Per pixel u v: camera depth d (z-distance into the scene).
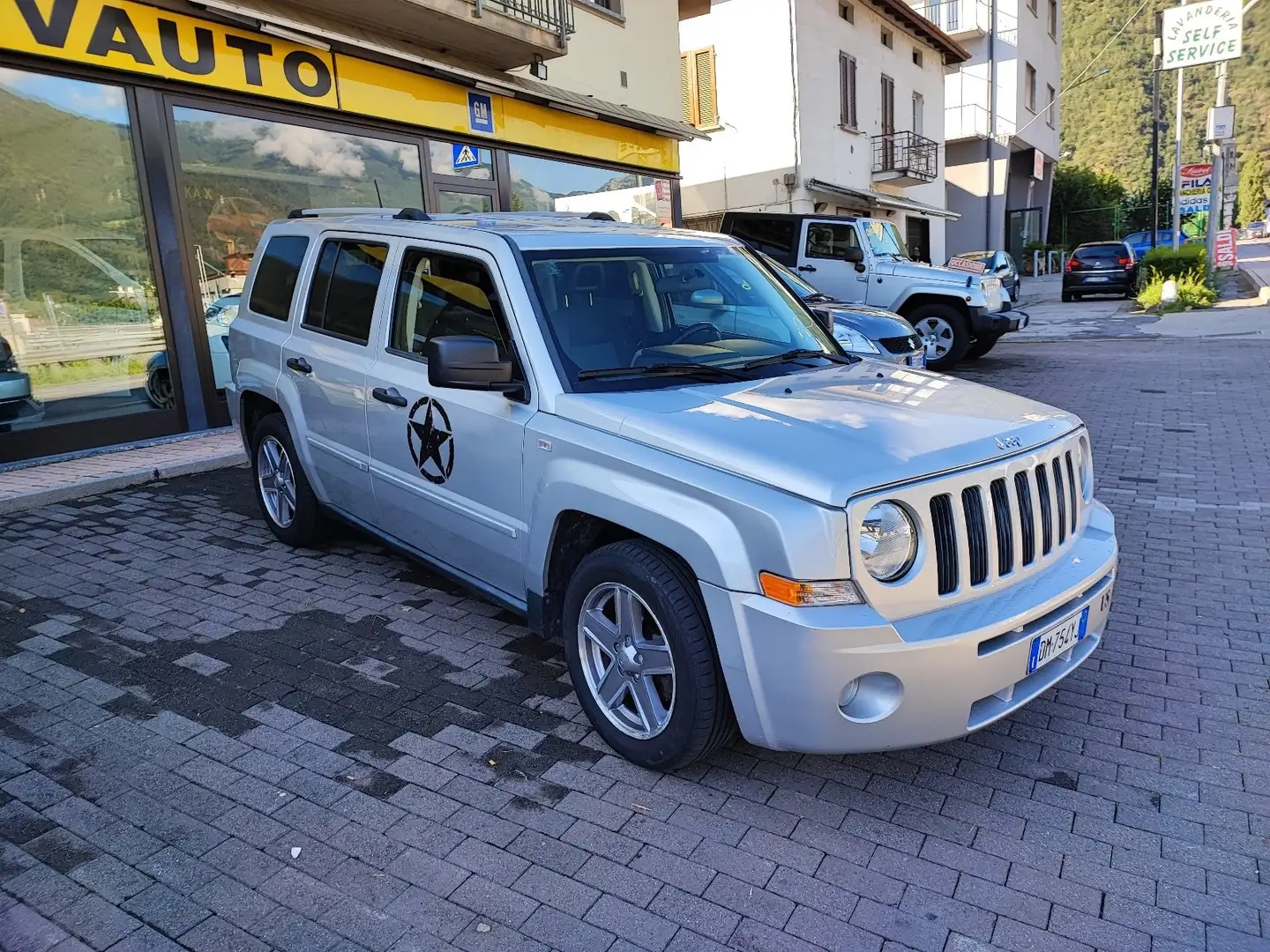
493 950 2.46
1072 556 3.35
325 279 4.94
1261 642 4.33
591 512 3.22
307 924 2.55
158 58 8.02
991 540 2.96
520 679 3.99
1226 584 5.07
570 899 2.66
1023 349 16.00
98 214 7.90
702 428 3.06
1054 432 3.34
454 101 11.46
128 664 4.11
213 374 8.89
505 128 12.37
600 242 4.09
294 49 9.27
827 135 21.83
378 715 3.68
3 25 6.95
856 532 2.69
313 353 4.87
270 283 5.52
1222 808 3.06
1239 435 8.69
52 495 6.67
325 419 4.82
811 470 2.76
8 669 4.06
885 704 2.75
